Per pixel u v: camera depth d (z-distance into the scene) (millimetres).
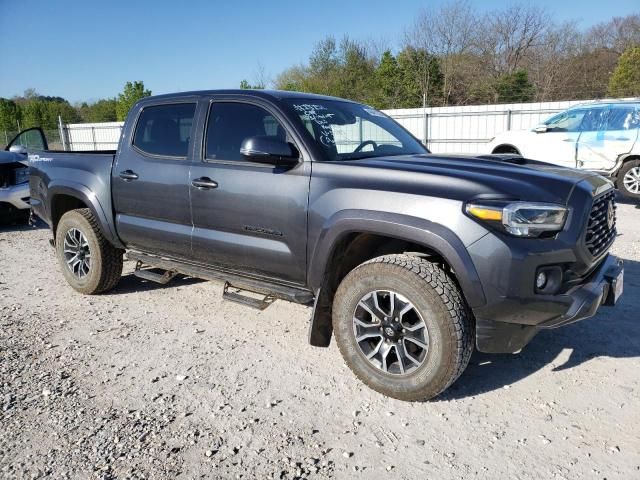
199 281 5504
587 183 3020
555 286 2775
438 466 2527
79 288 5074
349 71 40781
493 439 2729
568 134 10625
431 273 2881
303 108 3670
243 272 3795
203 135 3906
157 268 4770
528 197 2762
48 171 5113
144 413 2992
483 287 2725
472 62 38031
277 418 2936
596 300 2850
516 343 2891
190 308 4707
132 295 5094
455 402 3090
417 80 37219
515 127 17469
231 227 3691
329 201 3168
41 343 3977
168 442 2721
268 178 3451
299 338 4031
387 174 3070
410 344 3074
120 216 4535
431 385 2941
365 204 3029
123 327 4281
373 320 3137
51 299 5035
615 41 40219
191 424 2883
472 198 2773
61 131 28969
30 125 41094
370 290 3082
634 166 9875
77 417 2951
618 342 3836
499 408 3018
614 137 9984
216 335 4102
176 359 3688
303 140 3395
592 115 10328
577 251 2803
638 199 10664
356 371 3223
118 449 2660
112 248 4898
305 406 3061
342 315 3217
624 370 3424
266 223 3479
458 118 18641
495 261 2689
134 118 4457
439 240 2781
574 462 2535
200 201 3834
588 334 3982
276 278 3596
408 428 2838
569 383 3277
